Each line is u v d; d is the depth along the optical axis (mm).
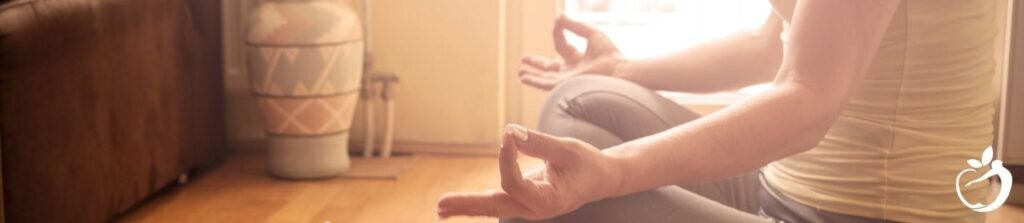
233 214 2693
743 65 1467
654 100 1353
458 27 3262
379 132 3385
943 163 1037
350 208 2750
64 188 2287
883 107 1040
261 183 3014
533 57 1615
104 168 2457
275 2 2965
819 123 928
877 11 920
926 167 1036
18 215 2150
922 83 1026
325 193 2904
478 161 3287
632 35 3320
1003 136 2775
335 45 2945
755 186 1351
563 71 1571
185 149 2939
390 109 3279
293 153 3031
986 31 1059
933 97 1030
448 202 831
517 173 804
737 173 921
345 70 2994
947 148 1038
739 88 1494
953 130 1044
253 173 3135
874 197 1056
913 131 1034
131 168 2598
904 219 1049
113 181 2506
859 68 937
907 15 1012
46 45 2191
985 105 1082
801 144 929
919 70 1023
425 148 3369
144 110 2660
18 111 2125
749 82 1479
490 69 3277
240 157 3350
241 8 3332
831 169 1081
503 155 797
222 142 3281
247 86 3381
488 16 3240
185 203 2801
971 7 1033
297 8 2938
